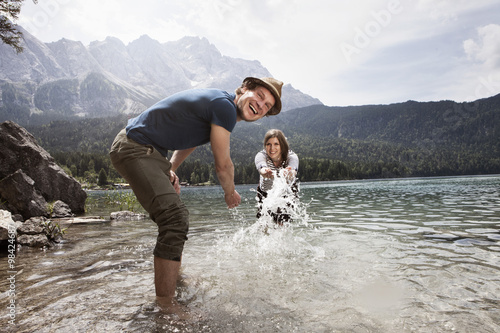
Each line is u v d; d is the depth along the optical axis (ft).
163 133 7.07
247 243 11.82
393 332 4.81
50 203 28.09
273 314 5.53
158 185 6.73
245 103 7.85
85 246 11.94
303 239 12.20
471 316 5.30
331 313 5.55
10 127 29.66
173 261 6.36
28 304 5.98
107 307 5.82
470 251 9.75
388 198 35.88
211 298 6.32
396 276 7.48
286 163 13.66
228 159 7.41
